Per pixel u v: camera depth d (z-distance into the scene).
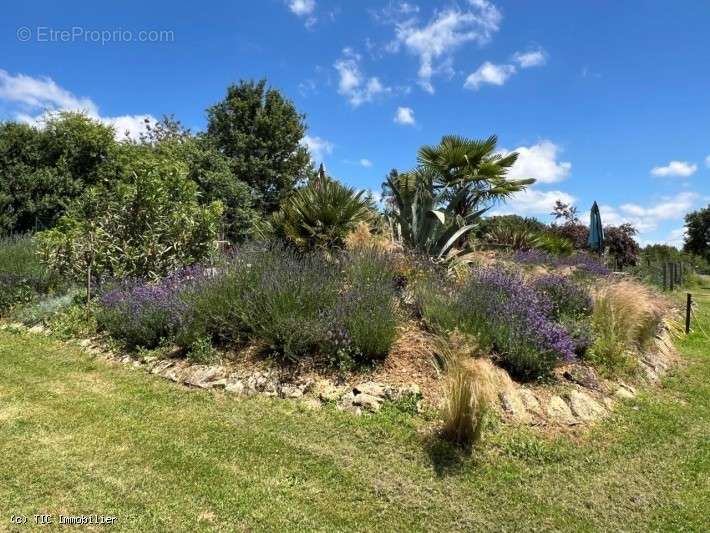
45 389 4.64
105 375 5.07
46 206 15.23
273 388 4.49
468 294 5.52
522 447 3.66
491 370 3.99
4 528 2.62
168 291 6.26
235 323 5.28
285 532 2.71
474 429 3.61
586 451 3.74
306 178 27.70
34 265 8.59
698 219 50.03
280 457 3.46
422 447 3.60
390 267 6.34
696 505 3.18
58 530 2.63
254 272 5.80
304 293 5.25
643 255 23.72
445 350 4.57
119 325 5.98
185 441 3.64
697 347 7.69
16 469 3.18
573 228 19.39
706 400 5.14
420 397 4.22
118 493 2.98
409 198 7.61
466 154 11.20
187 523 2.74
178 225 7.96
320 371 4.66
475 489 3.20
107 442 3.60
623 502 3.18
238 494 3.02
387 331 4.72
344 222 8.06
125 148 16.84
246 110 26.53
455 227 7.39
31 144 15.88
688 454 3.86
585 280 8.42
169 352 5.42
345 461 3.43
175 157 16.95
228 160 21.67
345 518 2.86
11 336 6.67
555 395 4.48
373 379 4.52
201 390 4.59
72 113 16.23
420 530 2.80
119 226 7.81
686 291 17.88
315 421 3.97
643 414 4.52
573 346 4.95
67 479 3.10
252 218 17.50
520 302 5.45
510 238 14.52
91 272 7.71
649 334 6.31
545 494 3.20
